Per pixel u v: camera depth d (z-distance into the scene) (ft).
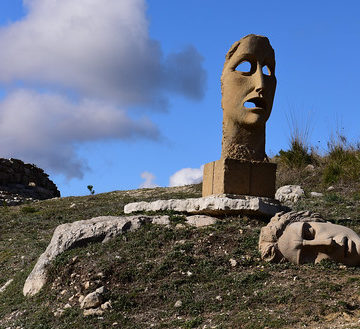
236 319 20.74
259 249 26.18
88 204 51.13
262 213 29.81
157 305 23.32
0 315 26.07
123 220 30.30
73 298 24.91
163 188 58.44
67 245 29.09
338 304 20.49
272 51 32.60
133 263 26.43
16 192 66.80
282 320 19.97
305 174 50.31
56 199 59.67
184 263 25.90
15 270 33.22
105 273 25.70
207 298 23.08
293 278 23.49
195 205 31.35
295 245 25.05
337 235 25.04
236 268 25.38
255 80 31.55
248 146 32.04
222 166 31.01
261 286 23.25
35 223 44.86
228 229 28.73
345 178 46.11
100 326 22.25
